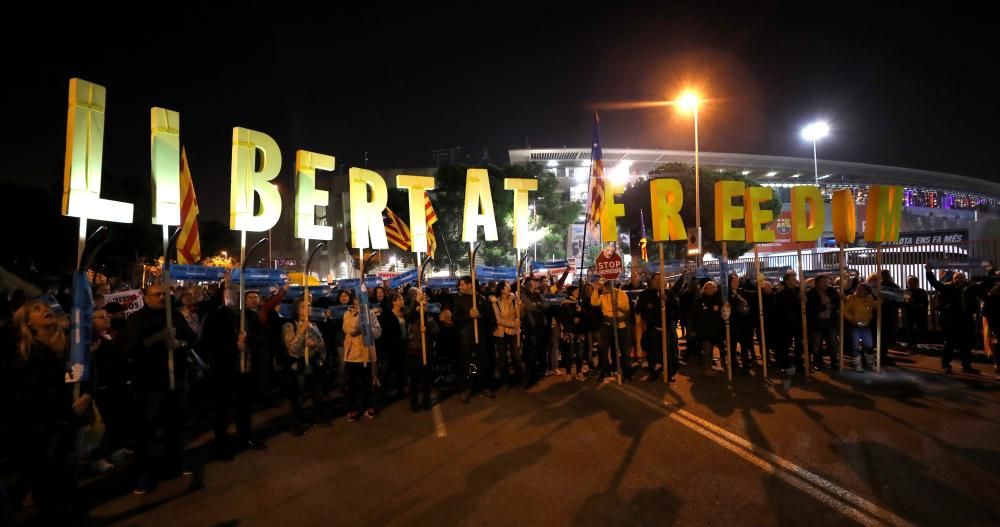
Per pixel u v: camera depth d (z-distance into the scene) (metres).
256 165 7.14
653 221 9.41
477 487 5.00
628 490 4.82
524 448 6.05
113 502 4.88
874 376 9.09
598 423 6.93
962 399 7.45
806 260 17.31
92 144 5.15
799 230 9.48
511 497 4.75
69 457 4.48
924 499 4.45
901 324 12.29
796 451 5.64
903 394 7.79
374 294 10.36
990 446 5.59
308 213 7.44
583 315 10.20
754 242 9.59
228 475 5.49
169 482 5.34
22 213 22.89
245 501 4.84
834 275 13.50
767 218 9.62
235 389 6.23
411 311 8.12
